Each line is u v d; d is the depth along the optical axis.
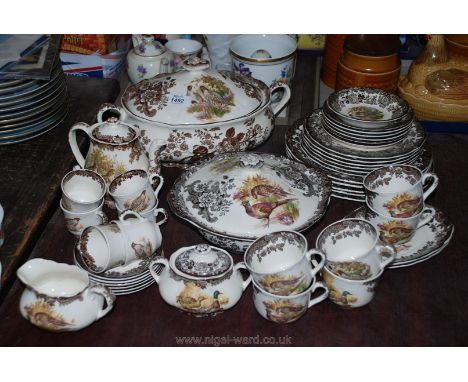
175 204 1.08
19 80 1.29
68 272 0.97
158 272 1.03
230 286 0.95
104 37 1.64
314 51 1.94
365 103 1.31
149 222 1.01
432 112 1.49
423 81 1.49
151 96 1.25
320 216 1.06
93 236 0.97
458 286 1.06
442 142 1.47
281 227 1.03
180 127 1.20
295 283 0.91
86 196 1.13
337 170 1.22
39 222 1.13
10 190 1.20
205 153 1.24
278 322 0.96
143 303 1.02
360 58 1.52
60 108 1.41
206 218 1.05
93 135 1.16
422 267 1.10
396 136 1.20
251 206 1.05
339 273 0.96
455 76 1.47
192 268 0.94
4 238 1.07
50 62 1.33
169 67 1.59
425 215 1.12
